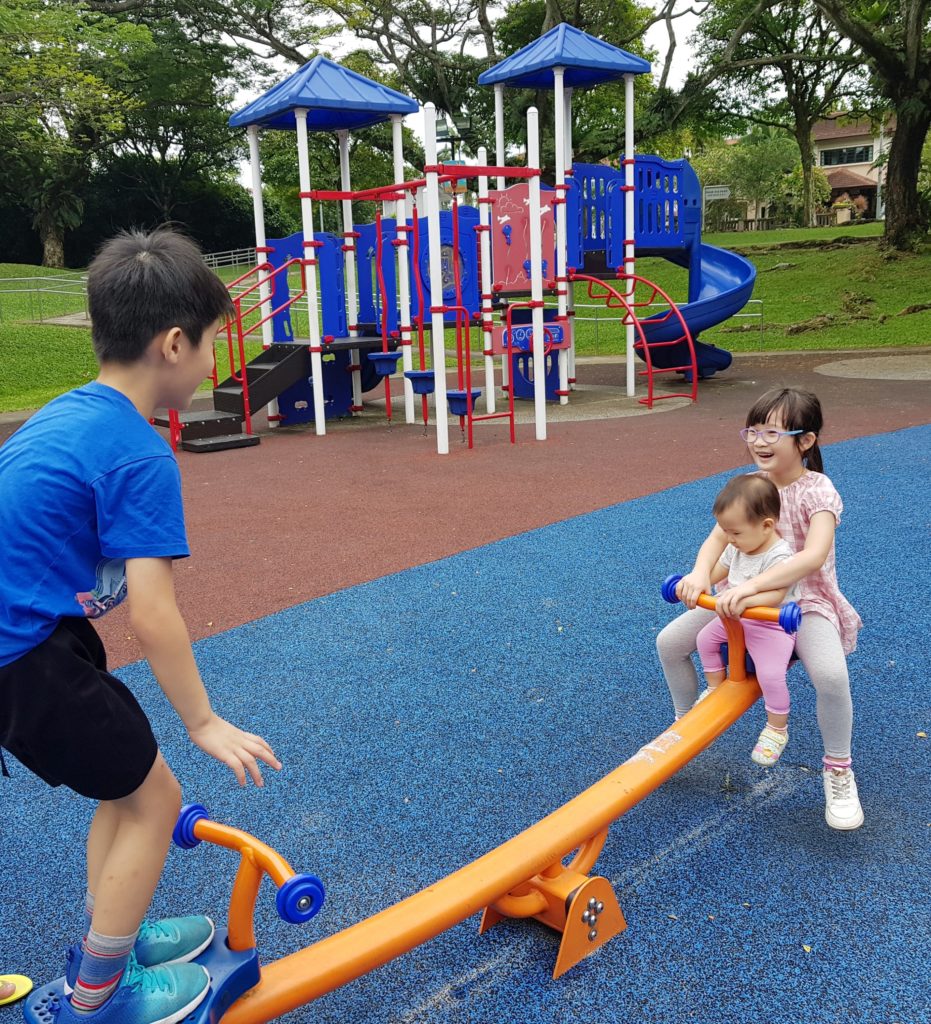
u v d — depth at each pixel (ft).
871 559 17.54
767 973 7.27
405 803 9.98
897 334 63.77
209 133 153.79
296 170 155.22
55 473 5.37
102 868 5.90
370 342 40.88
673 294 88.58
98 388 5.74
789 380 48.75
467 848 9.12
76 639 5.51
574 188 43.11
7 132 80.94
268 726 11.92
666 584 9.41
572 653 13.84
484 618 15.53
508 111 93.25
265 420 44.78
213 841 6.31
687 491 24.50
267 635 15.28
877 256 84.12
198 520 24.25
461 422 37.17
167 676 5.59
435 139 30.48
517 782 10.31
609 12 83.61
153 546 5.43
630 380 45.91
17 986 7.25
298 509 24.98
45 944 8.00
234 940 6.21
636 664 13.34
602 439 33.96
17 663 5.24
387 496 26.03
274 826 9.63
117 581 5.73
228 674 13.69
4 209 152.35
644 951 7.58
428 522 22.66
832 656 8.92
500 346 36.04
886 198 86.07
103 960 5.66
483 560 18.99
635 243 46.80
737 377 52.08
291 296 42.60
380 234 40.06
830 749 9.12
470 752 11.02
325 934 7.98
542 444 33.53
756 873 8.54
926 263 80.18
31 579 5.32
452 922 6.67
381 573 18.51
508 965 7.52
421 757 10.95
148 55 130.21
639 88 113.91
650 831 9.29
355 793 10.22
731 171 204.44
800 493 9.28
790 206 206.08
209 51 134.51
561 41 40.60
